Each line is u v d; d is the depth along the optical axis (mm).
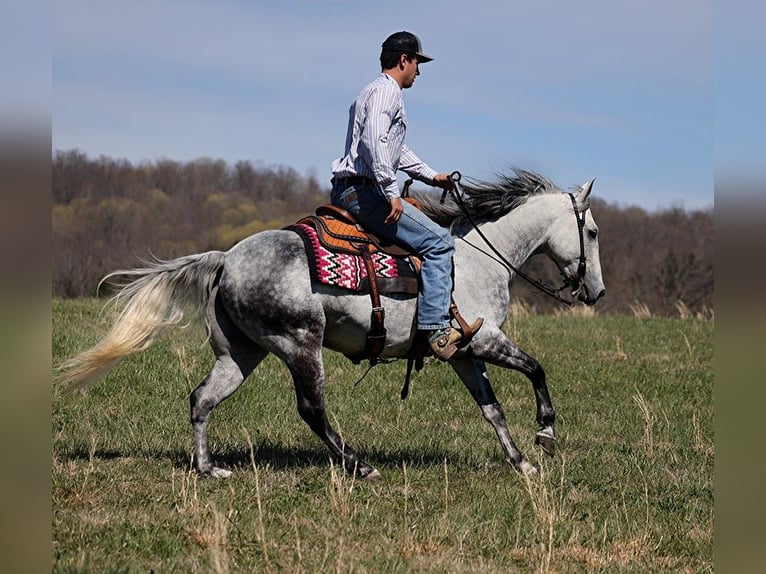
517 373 17953
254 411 13781
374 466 10891
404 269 9820
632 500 10312
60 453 10516
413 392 15984
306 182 100438
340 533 8258
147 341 9672
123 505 8594
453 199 10930
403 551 7895
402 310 9859
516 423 14344
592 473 11391
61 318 19375
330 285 9516
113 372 15031
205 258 9750
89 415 12766
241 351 10133
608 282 56625
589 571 7918
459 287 10406
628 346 21609
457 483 10344
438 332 9859
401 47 9938
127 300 9656
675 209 78312
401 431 13289
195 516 8148
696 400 16797
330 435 9891
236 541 7750
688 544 8844
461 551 8047
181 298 9852
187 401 14109
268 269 9523
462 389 16453
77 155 84000
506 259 11016
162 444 11586
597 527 9148
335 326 9797
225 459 10984
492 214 11078
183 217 82188
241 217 86188
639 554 8516
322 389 9727
